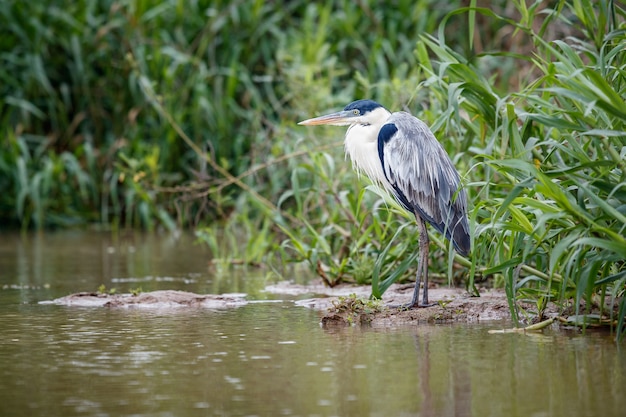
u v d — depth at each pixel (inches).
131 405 289.6
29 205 957.2
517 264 385.1
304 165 569.9
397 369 331.6
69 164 941.8
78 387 310.7
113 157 952.3
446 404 288.5
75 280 587.5
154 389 307.0
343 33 968.9
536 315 429.7
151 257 725.3
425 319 429.4
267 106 916.0
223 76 962.7
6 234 921.5
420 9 968.3
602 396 295.1
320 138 689.6
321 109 706.8
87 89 960.3
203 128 936.3
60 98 989.8
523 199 369.7
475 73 443.2
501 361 342.3
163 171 919.7
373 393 301.1
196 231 699.4
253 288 545.3
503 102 404.8
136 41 949.8
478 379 317.1
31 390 307.3
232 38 968.3
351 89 862.5
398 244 525.7
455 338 386.9
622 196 366.0
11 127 968.9
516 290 417.7
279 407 286.4
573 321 405.7
